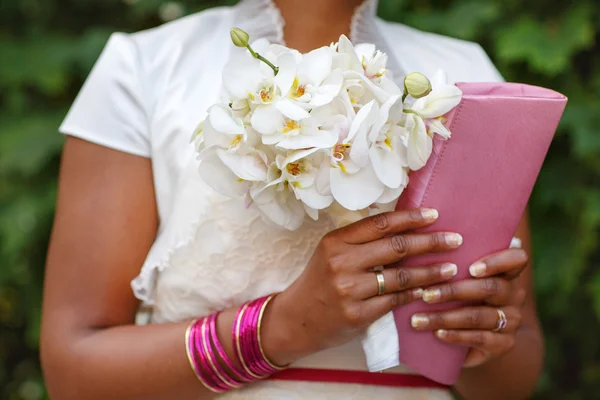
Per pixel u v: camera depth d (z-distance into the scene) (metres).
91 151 1.46
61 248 1.44
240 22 1.53
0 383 3.36
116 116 1.46
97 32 2.85
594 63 2.69
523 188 1.30
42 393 3.33
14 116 2.84
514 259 1.33
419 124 1.19
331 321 1.27
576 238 2.65
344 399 1.45
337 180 1.16
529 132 1.27
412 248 1.26
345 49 1.19
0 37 2.88
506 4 2.67
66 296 1.43
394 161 1.19
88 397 1.39
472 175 1.27
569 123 2.55
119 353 1.38
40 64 2.79
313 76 1.17
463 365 1.44
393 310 1.34
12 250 2.75
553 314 2.76
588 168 2.64
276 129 1.15
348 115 1.16
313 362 1.45
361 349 1.45
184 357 1.36
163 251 1.42
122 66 1.49
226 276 1.41
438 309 1.34
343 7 1.50
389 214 1.26
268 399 1.44
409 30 1.69
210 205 1.40
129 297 1.46
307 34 1.50
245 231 1.40
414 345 1.36
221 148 1.18
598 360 2.90
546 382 2.83
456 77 1.62
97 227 1.43
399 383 1.48
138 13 2.90
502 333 1.38
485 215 1.30
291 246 1.41
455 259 1.31
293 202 1.23
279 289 1.41
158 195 1.46
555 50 2.55
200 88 1.48
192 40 1.54
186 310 1.44
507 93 1.28
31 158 2.66
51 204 2.70
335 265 1.25
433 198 1.27
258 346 1.33
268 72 1.18
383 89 1.21
